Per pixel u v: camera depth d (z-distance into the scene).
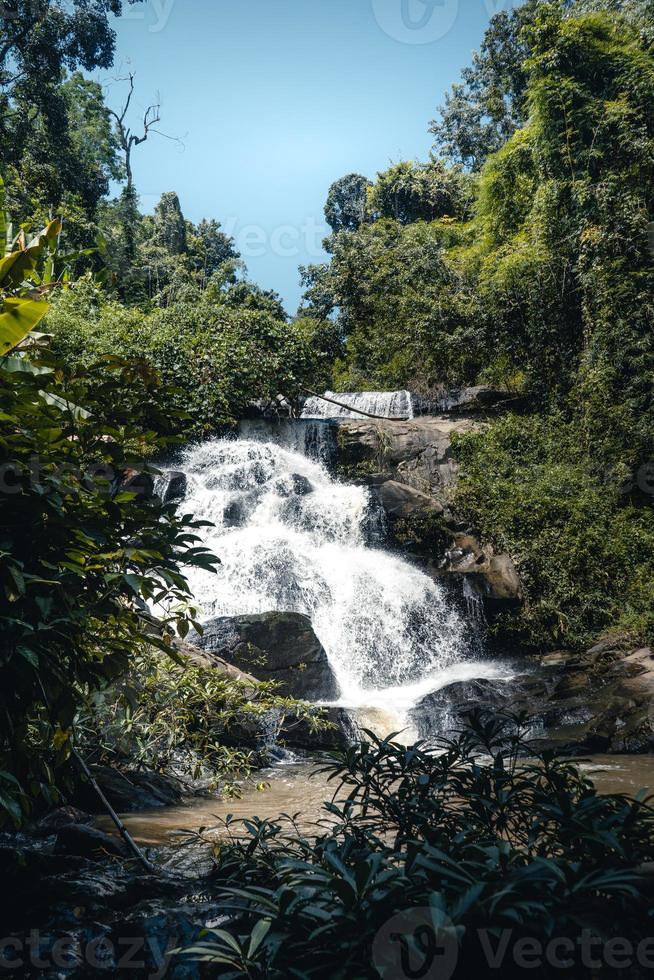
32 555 2.67
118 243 31.88
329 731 7.27
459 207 34.56
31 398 2.71
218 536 11.71
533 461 15.06
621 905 1.88
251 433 15.95
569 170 17.12
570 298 17.08
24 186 27.45
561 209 17.16
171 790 5.30
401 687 10.30
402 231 25.31
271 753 6.73
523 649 11.86
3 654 2.50
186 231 46.59
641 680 8.84
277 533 12.35
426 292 20.44
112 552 2.89
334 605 11.17
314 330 24.39
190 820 4.60
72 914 2.69
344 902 1.83
